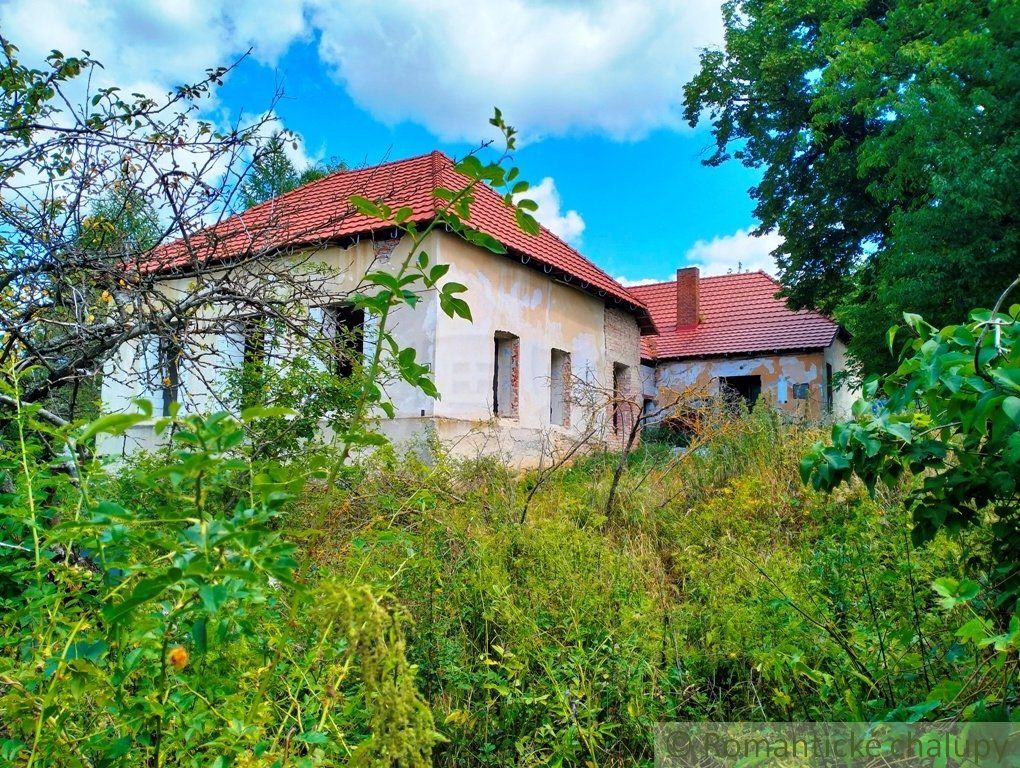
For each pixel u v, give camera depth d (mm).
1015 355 1842
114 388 8203
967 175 10211
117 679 1371
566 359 13164
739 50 15750
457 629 2865
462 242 10305
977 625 1605
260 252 4168
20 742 1356
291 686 1720
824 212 15148
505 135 1801
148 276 3805
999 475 2025
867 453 2201
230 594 1154
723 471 6457
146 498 2309
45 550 1745
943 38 12156
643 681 2623
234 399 4742
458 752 2402
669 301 23875
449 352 9922
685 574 4000
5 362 3084
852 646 2459
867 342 13680
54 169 3682
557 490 5695
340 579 1966
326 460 1682
